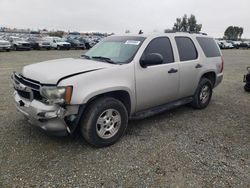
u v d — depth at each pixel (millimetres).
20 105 3756
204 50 5742
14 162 3332
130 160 3492
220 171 3295
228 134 4504
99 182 2992
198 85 5602
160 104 4785
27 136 4082
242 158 3646
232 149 3922
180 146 3953
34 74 3633
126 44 4477
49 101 3352
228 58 23406
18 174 3082
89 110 3596
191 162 3488
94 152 3676
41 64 4062
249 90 8141
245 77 8180
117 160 3480
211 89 6023
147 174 3180
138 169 3279
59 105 3348
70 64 3939
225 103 6590
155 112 4617
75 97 3369
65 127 3467
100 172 3188
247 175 3225
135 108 4250
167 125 4832
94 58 4504
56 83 3350
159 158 3566
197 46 5543
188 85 5246
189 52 5305
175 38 5039
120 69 3885
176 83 4895
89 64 3918
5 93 6855
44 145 3816
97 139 3711
